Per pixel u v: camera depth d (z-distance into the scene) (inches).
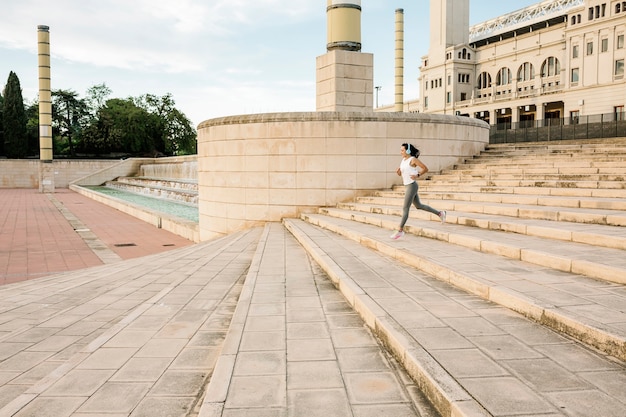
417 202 316.8
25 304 251.1
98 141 2674.7
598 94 1866.4
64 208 1051.3
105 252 507.8
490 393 101.9
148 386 132.5
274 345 148.3
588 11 1899.6
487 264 215.9
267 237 425.4
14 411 117.3
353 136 530.0
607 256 202.4
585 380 108.0
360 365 132.3
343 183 532.4
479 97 2534.5
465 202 391.5
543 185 408.2
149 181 1612.9
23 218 837.2
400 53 1475.1
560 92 2023.9
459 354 124.0
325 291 219.5
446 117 556.4
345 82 645.3
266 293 215.9
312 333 159.8
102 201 1221.7
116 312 227.5
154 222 767.1
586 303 150.6
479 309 164.6
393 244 280.7
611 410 94.7
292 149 534.0
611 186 362.0
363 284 204.1
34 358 165.9
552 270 201.6
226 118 556.7
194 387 132.0
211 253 403.9
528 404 97.0
